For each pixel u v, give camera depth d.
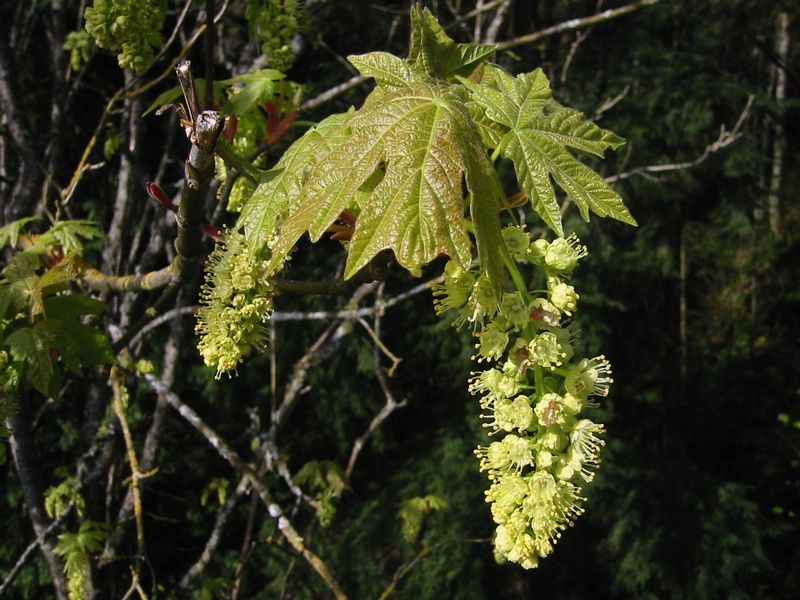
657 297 12.41
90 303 2.55
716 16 12.67
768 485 12.60
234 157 1.98
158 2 2.66
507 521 1.74
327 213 1.51
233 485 8.90
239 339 1.97
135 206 5.29
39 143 6.54
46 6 5.92
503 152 1.66
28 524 7.92
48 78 7.64
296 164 1.90
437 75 1.87
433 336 9.45
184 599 7.82
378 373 5.24
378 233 1.41
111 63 7.66
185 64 1.75
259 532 8.70
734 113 11.80
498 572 9.19
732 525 10.10
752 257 14.15
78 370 2.52
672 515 9.96
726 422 13.20
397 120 1.53
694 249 14.05
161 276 2.49
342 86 3.98
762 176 14.09
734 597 9.62
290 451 9.39
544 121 1.73
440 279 2.13
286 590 5.32
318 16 7.90
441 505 6.71
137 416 7.58
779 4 12.91
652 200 11.04
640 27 11.06
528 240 1.75
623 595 10.12
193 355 8.59
